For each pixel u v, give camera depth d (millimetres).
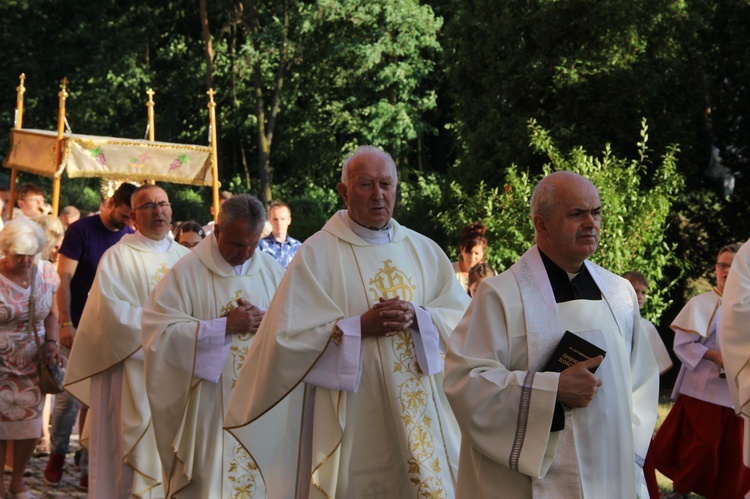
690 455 7121
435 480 4680
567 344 3498
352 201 4875
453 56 15094
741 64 13758
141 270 6309
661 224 11984
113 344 6102
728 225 14078
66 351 7891
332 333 4648
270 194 29516
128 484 6227
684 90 13562
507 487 3564
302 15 27484
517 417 3451
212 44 32531
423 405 4770
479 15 14477
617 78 12961
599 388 3545
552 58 13508
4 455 6773
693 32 13508
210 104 12188
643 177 13094
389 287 4859
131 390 6148
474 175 14148
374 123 26750
